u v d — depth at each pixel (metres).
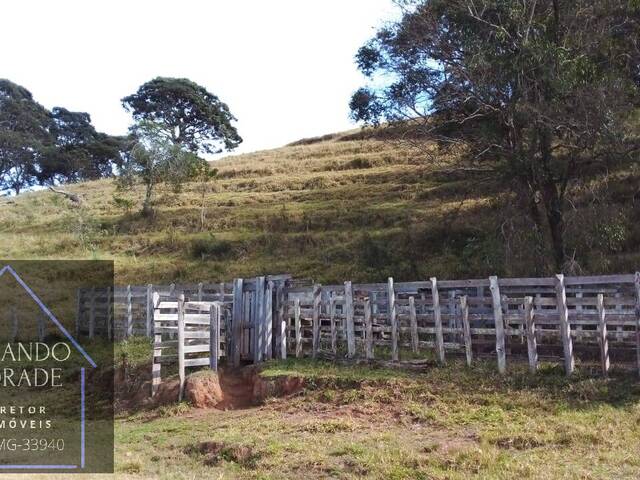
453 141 22.56
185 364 16.11
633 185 26.66
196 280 30.05
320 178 46.59
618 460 9.34
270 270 30.17
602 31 20.05
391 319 15.76
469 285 14.95
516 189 21.42
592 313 13.64
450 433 11.39
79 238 37.59
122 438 13.24
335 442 11.32
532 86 19.73
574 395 12.48
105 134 92.75
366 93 23.17
